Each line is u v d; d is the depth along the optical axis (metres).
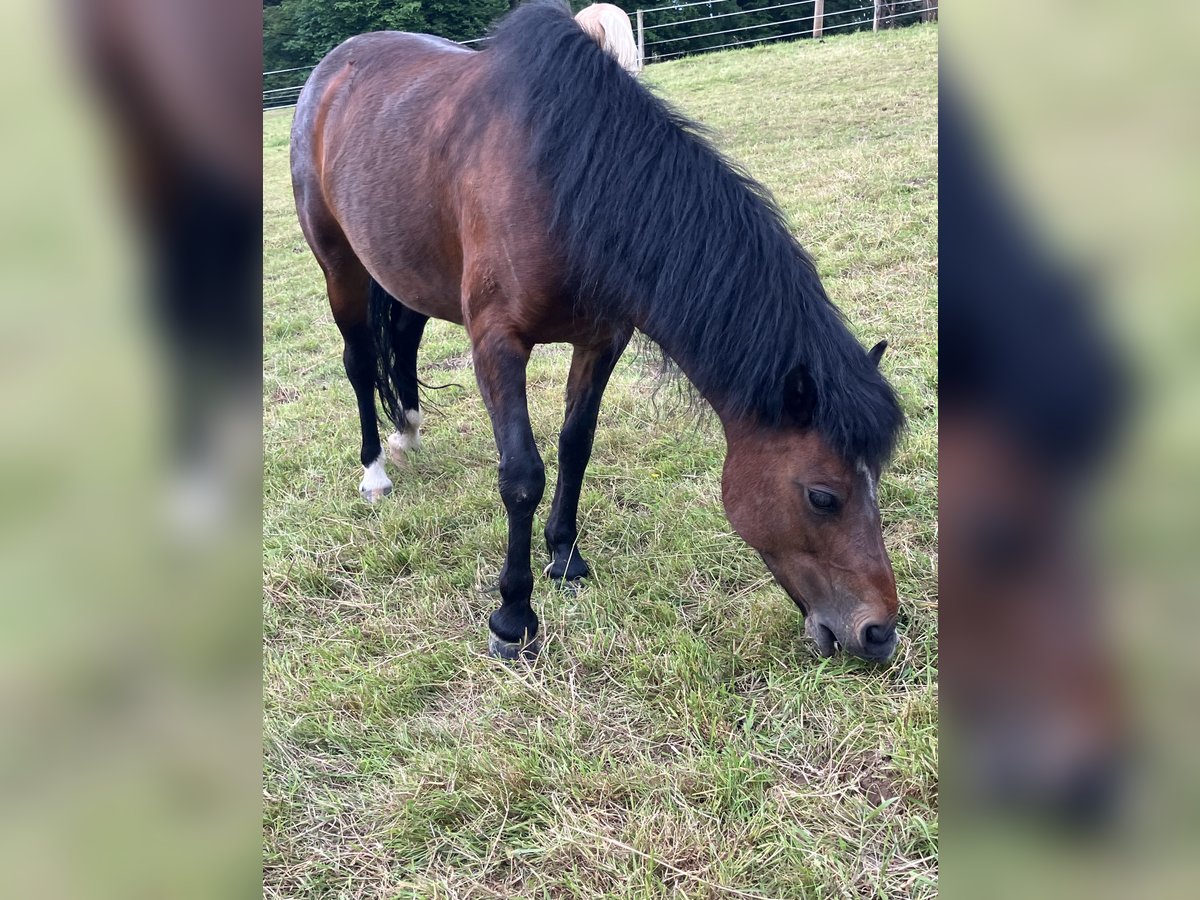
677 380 2.29
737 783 1.87
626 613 2.48
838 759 1.94
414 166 2.62
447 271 2.67
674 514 2.93
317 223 3.26
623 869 1.69
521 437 2.33
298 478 3.48
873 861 1.70
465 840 1.81
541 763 1.97
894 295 4.39
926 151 6.65
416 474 3.48
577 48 2.20
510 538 2.37
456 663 2.38
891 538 2.67
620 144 2.10
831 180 6.30
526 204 2.21
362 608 2.64
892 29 12.56
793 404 1.90
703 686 2.14
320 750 2.11
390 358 3.45
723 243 1.99
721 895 1.64
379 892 1.73
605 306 2.24
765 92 9.89
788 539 1.97
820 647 2.05
